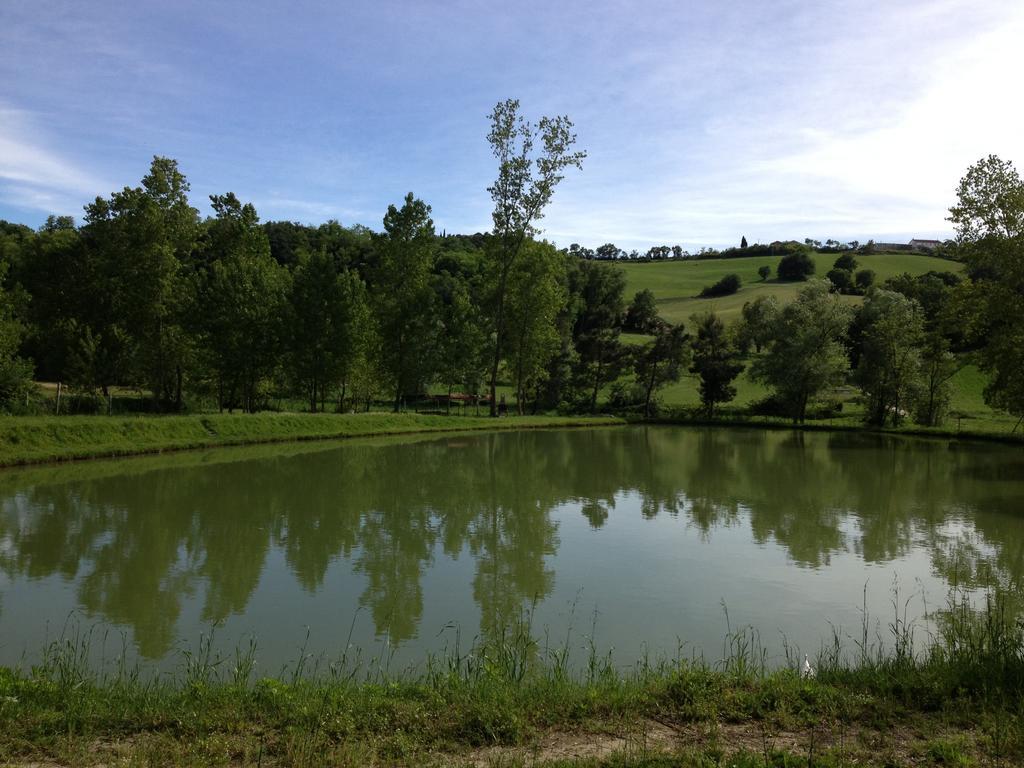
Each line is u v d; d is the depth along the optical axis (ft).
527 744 22.30
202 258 188.55
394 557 54.44
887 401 196.65
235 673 28.40
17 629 38.58
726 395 225.56
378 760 20.94
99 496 75.25
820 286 227.20
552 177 180.14
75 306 168.96
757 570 52.21
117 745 21.75
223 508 70.38
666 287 440.86
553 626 40.37
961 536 63.57
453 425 175.94
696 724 23.76
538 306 203.51
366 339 171.63
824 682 27.45
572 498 81.46
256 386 160.35
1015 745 21.27
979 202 112.16
